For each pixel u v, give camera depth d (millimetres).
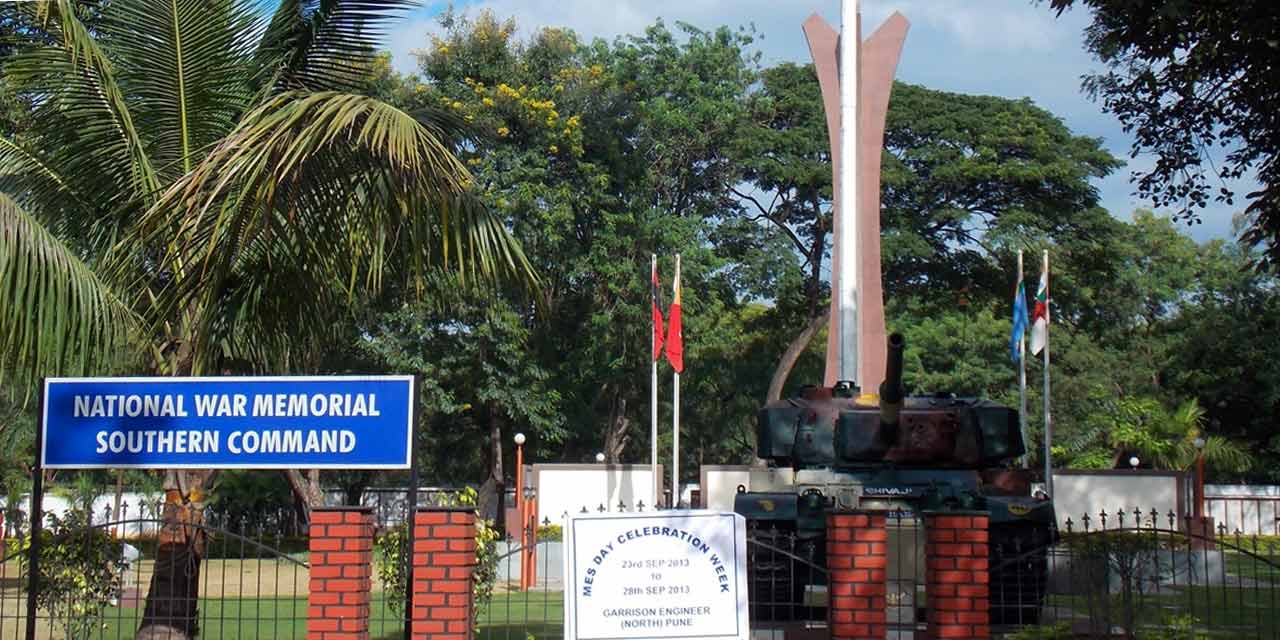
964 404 16609
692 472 47844
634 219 35969
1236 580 21031
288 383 10320
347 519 10078
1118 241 39969
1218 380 46531
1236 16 13516
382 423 10219
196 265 11977
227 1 12781
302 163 11070
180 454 10359
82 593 12086
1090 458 41000
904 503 15688
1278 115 14453
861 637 10039
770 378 45219
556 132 34875
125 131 12633
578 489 29188
